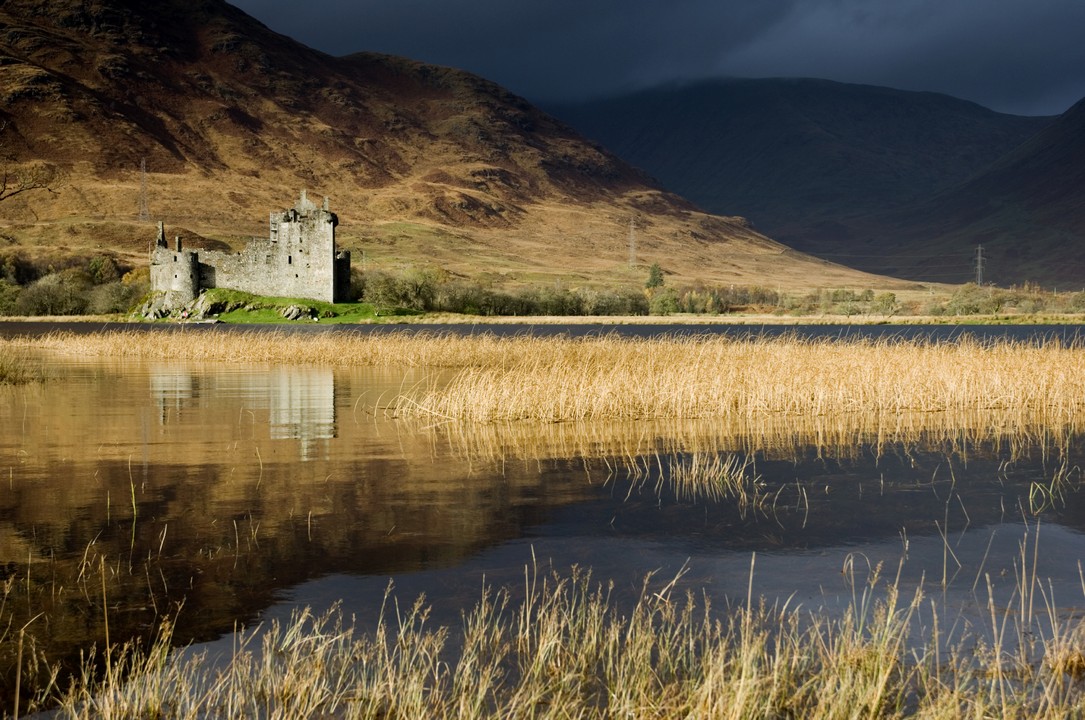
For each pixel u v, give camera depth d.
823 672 8.41
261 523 14.20
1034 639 9.41
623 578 11.66
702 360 34.12
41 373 43.38
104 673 8.60
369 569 11.91
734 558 12.58
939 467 19.23
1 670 8.65
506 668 8.67
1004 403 29.94
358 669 8.65
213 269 133.25
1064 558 12.50
